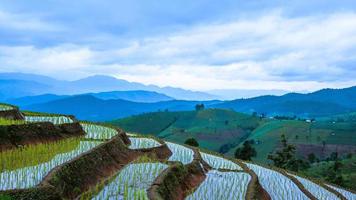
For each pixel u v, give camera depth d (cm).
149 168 3666
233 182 4081
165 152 5450
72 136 4991
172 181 3312
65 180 2684
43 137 4272
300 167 13950
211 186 3825
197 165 4434
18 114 5556
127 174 3353
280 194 4228
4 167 2820
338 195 4897
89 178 3045
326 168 14425
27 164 2978
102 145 3875
